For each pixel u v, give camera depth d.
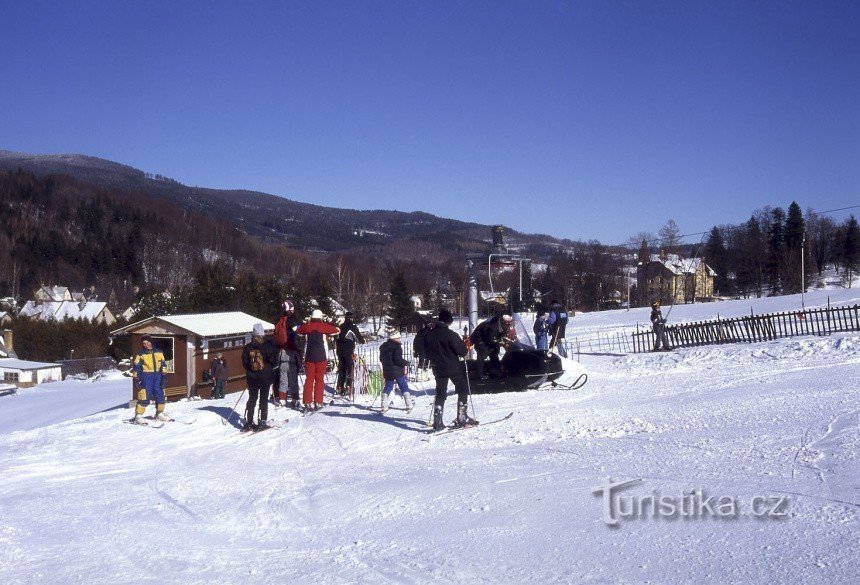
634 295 95.44
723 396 13.38
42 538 7.30
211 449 12.11
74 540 7.18
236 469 10.42
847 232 103.56
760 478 7.51
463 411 11.82
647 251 82.62
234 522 7.61
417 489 8.29
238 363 24.14
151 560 6.41
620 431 10.66
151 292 55.41
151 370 14.88
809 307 43.38
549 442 10.27
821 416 10.51
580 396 14.79
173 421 14.84
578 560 5.61
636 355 24.61
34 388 49.72
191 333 22.28
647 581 5.07
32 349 64.88
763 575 5.01
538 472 8.52
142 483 9.84
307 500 8.29
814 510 6.33
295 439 12.29
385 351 14.09
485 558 5.84
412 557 6.02
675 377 17.39
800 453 8.40
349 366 16.73
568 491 7.58
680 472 7.99
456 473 8.84
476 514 7.11
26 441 13.58
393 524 7.07
